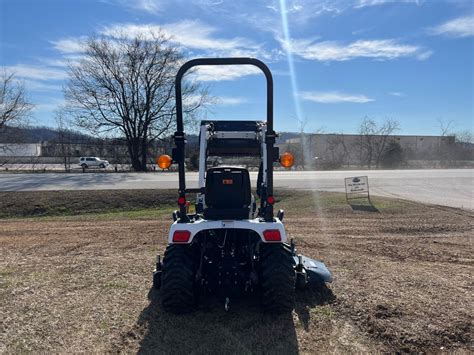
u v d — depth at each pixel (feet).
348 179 48.83
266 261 13.05
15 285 17.19
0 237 29.53
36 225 35.53
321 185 67.00
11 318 13.70
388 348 11.48
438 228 31.19
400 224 32.86
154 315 13.75
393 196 52.65
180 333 12.40
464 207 42.32
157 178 81.30
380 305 14.46
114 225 34.47
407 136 176.04
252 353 11.17
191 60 12.99
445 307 14.42
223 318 13.37
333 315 13.70
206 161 16.14
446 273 18.85
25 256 22.85
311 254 22.61
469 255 22.57
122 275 18.61
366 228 31.19
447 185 68.49
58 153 158.61
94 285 17.15
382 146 152.15
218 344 11.68
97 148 142.51
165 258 13.34
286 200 53.01
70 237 28.99
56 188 63.31
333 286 16.62
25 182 72.79
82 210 52.29
